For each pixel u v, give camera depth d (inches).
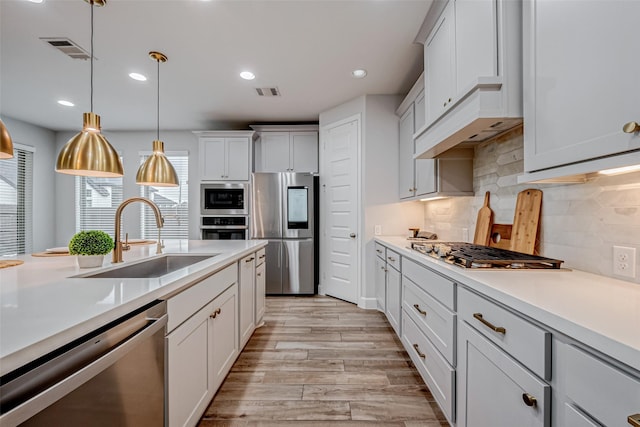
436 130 73.5
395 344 97.0
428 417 62.4
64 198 192.5
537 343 31.4
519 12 51.4
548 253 58.6
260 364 84.0
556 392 29.4
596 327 25.2
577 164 37.0
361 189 136.0
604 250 46.3
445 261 59.6
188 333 52.2
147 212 194.4
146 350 39.8
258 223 158.9
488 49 54.7
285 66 108.9
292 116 164.9
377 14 80.4
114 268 59.9
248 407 65.5
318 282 164.9
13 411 22.3
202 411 58.2
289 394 70.2
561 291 37.3
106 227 193.3
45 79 119.3
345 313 127.5
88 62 105.7
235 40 92.4
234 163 167.6
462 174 92.1
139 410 38.4
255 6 77.2
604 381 24.1
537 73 43.4
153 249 87.2
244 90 130.0
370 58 103.2
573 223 52.6
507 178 74.0
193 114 161.8
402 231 134.6
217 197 163.5
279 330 108.8
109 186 193.8
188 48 96.7
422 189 104.6
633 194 42.0
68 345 28.7
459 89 65.7
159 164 94.3
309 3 76.3
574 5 36.4
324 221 156.1
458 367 50.7
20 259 68.3
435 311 60.4
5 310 30.9
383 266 115.3
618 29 30.6
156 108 151.9
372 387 72.9
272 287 157.2
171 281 44.2
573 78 36.7
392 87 126.8
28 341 23.5
